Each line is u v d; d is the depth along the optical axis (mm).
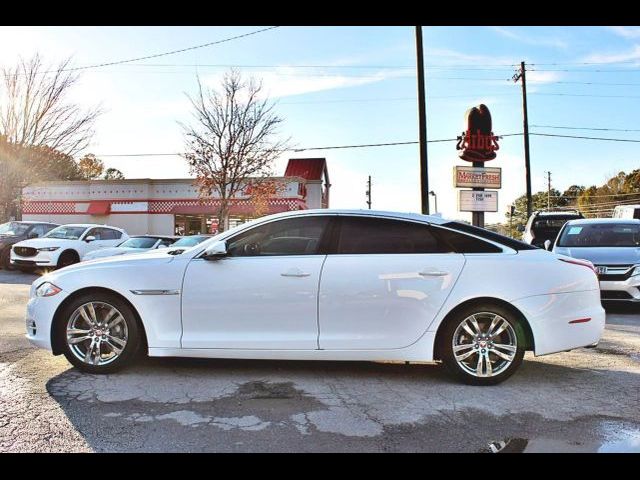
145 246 15336
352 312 4734
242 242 5000
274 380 4836
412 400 4328
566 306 4773
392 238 4902
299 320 4766
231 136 25469
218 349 4797
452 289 4715
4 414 3910
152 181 33188
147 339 4855
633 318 8555
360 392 4520
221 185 25562
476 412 4062
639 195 86938
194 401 4242
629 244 10141
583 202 99062
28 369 5066
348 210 5039
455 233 4918
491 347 4758
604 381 4906
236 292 4793
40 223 18453
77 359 4926
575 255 9352
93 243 16266
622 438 3590
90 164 49062
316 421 3850
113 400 4238
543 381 4891
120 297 4906
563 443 3504
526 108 29922
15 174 22062
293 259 4836
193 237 14523
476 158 18375
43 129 21922
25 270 16141
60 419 3822
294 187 30953
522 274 4754
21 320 7703
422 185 15547
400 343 4727
